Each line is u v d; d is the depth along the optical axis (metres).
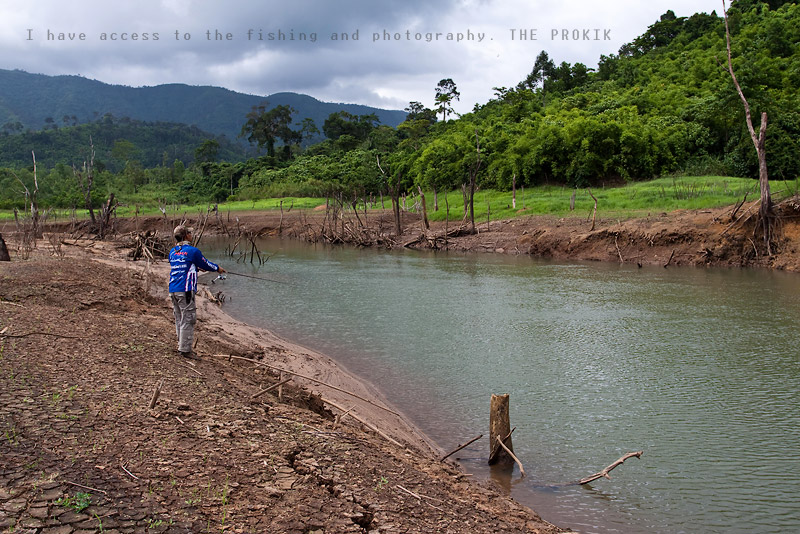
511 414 9.70
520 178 52.59
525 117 67.12
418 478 6.19
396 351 13.44
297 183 75.31
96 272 16.34
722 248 26.73
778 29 69.94
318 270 28.19
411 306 18.86
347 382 10.99
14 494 4.22
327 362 12.34
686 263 27.36
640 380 11.35
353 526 4.60
